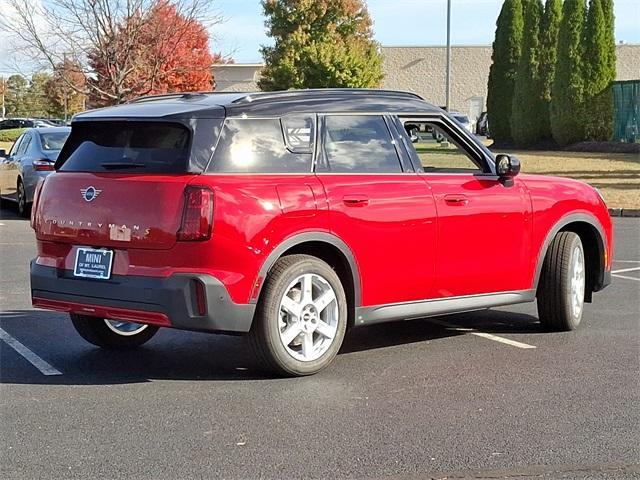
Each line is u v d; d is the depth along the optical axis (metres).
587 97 35.31
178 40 23.31
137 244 6.03
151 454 4.89
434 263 6.93
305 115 6.55
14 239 14.19
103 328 7.12
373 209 6.57
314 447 5.00
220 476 4.59
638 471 4.68
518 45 39.94
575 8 35.00
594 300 9.37
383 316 6.75
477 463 4.78
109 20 22.38
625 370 6.64
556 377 6.45
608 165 27.44
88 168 6.47
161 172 6.10
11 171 17.80
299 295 6.29
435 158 7.18
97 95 23.84
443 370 6.63
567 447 5.02
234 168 6.14
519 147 38.38
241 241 5.94
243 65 56.12
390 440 5.12
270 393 6.02
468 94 68.12
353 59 46.38
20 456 4.86
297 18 47.94
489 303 7.36
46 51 22.86
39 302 6.59
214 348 7.32
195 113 6.15
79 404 5.77
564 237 7.80
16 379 6.37
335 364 6.79
